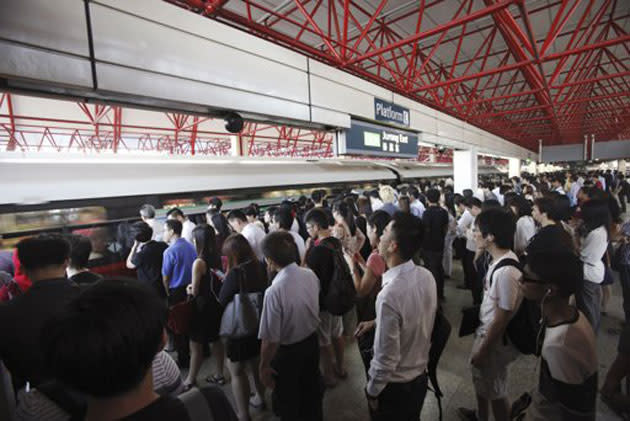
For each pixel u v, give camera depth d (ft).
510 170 58.34
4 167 10.68
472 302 12.35
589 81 20.06
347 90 13.33
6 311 3.62
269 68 10.02
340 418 6.87
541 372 3.78
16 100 31.42
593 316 8.21
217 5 9.90
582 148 69.00
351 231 9.61
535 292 3.67
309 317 5.64
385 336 4.08
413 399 4.37
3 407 3.52
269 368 5.40
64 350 1.62
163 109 8.25
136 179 13.84
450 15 19.40
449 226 15.08
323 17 19.47
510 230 5.22
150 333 1.79
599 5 18.66
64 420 2.26
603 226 8.06
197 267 7.43
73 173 12.10
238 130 9.39
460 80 17.76
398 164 39.52
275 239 5.52
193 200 15.90
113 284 1.93
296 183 22.21
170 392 3.25
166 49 7.51
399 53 25.53
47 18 5.76
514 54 16.43
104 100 7.16
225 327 6.12
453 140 23.79
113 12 6.64
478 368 5.47
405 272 4.40
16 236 10.62
